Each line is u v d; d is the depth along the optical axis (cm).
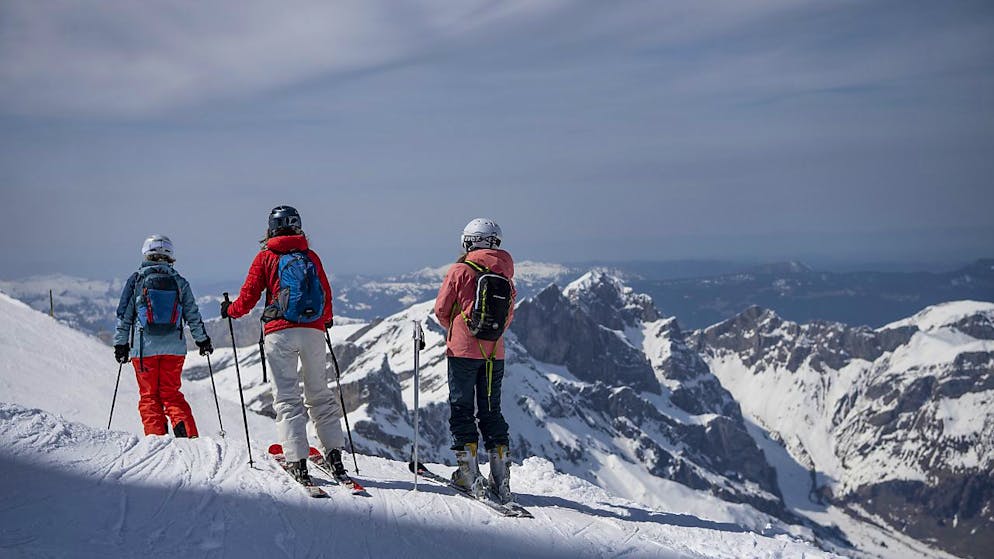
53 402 1623
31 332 2172
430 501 867
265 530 701
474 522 817
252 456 934
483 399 916
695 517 1020
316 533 715
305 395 896
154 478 797
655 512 1013
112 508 701
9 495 693
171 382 1148
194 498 755
